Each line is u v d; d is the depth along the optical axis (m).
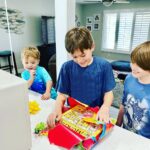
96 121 0.67
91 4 6.13
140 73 0.85
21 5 4.44
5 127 0.35
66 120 0.70
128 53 5.64
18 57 4.50
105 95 0.90
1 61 4.23
